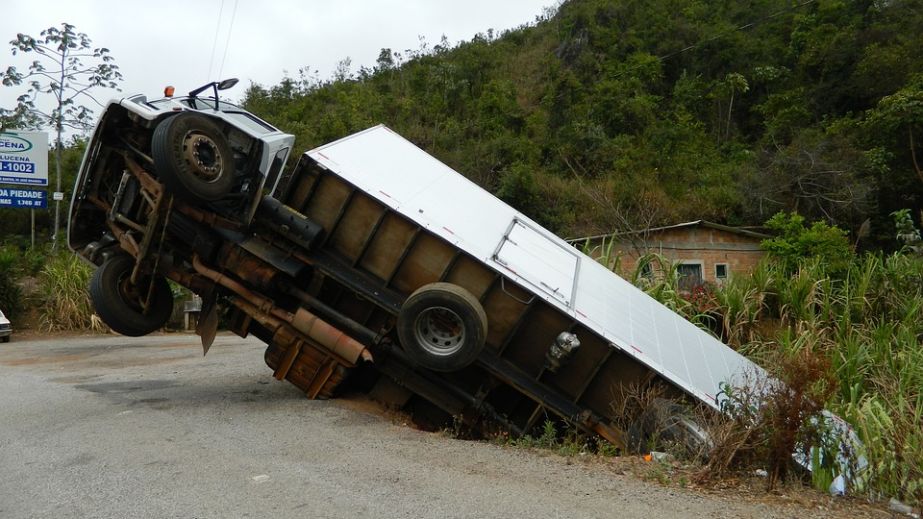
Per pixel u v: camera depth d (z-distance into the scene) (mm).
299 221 7387
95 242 8211
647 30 44188
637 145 32156
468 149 30312
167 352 13117
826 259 15164
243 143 7434
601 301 8047
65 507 4230
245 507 4219
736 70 38156
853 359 9781
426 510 4262
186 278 7727
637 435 6660
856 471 5574
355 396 8227
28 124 21375
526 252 7992
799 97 31594
